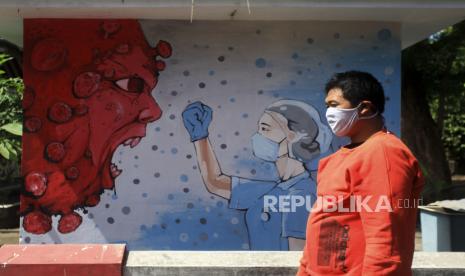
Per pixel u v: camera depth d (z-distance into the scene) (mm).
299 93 5785
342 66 5801
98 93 5742
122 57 5750
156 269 3607
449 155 20328
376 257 2281
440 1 5227
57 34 5727
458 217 5480
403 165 2377
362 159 2447
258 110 5781
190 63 5766
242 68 5781
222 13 5477
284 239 5762
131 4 5195
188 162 5770
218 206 5773
